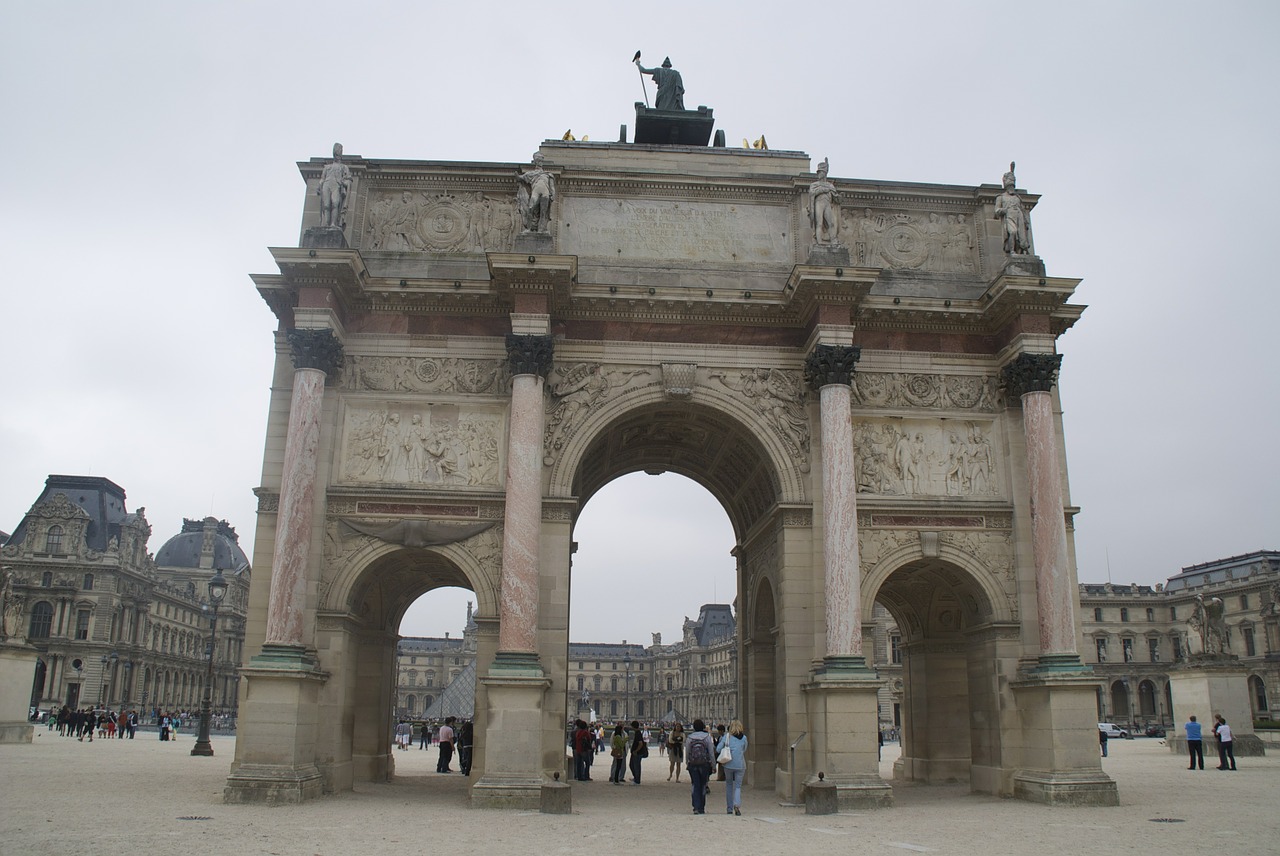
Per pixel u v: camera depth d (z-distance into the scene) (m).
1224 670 54.47
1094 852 19.58
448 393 33.44
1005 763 31.70
